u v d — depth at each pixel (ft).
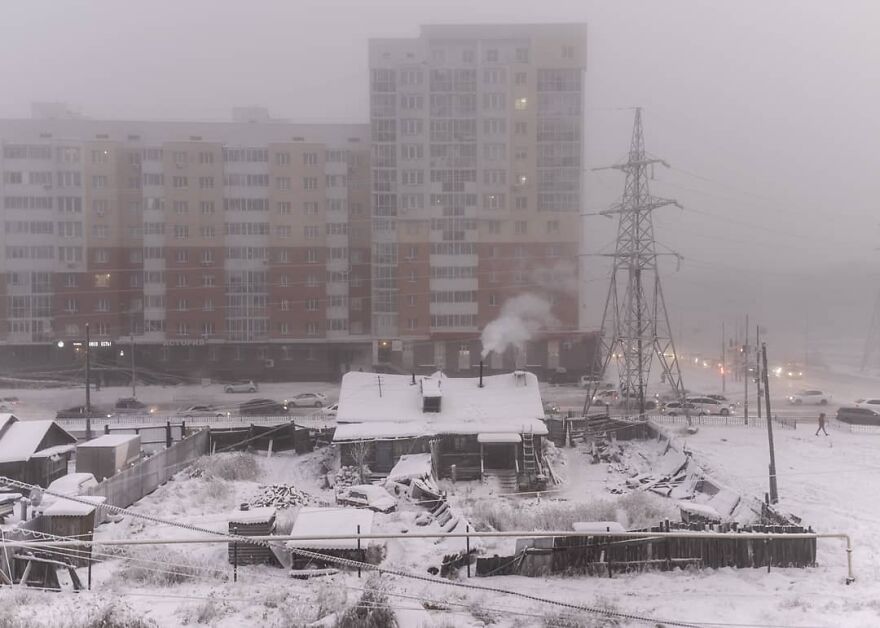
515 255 310.65
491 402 164.35
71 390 278.87
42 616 59.11
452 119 308.81
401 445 151.64
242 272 309.42
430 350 309.83
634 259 208.03
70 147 301.84
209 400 254.47
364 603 63.46
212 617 62.23
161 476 135.33
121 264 310.45
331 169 312.09
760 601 69.87
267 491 129.49
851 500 115.85
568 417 188.44
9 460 128.57
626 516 108.37
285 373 311.06
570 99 309.42
